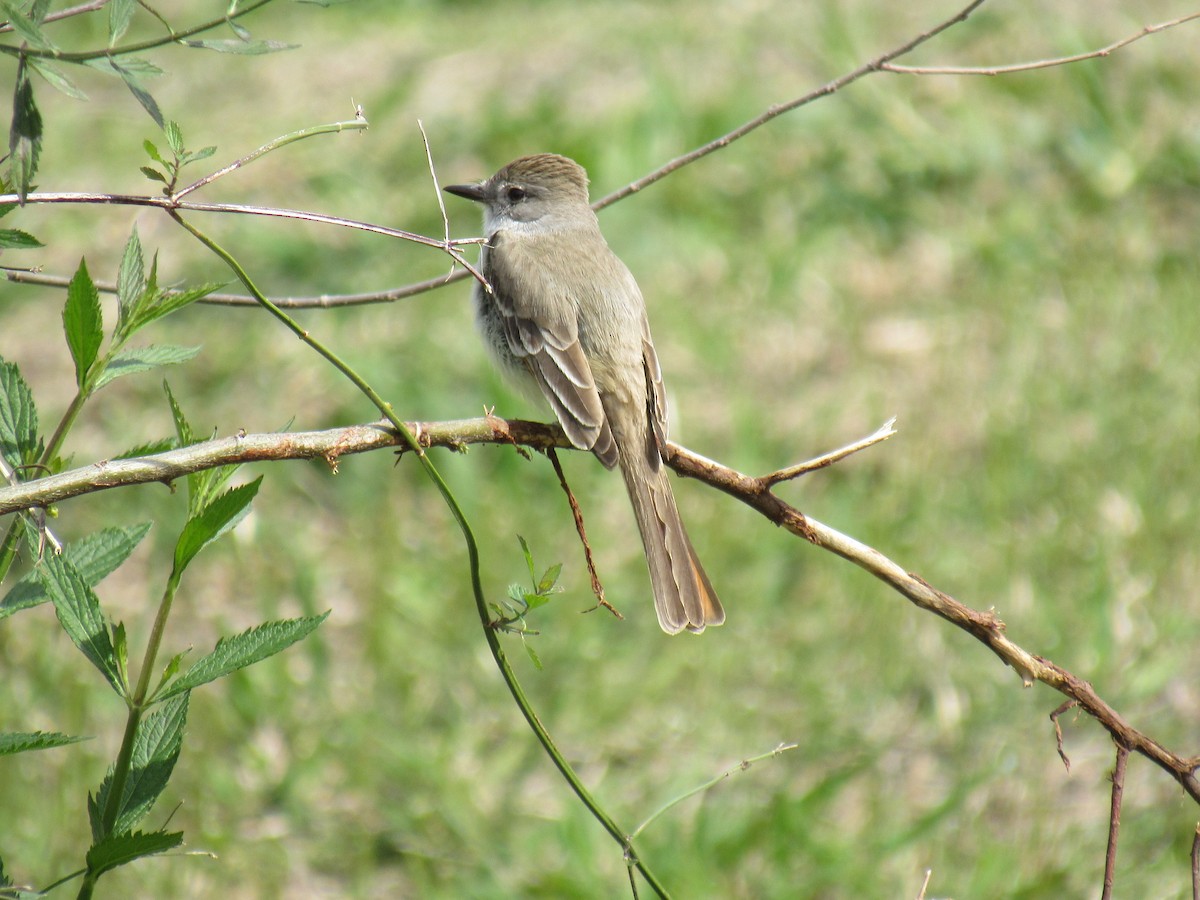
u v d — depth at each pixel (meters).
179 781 10.27
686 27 18.28
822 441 13.37
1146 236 15.32
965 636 11.54
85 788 9.95
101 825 4.25
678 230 15.27
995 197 15.79
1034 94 16.56
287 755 10.70
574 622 11.59
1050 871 9.61
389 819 10.32
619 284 8.66
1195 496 12.48
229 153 16.73
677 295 14.81
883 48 17.28
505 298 8.70
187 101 18.38
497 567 12.01
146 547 12.49
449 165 16.33
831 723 10.98
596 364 8.36
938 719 11.02
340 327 14.41
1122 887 9.55
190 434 4.86
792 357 14.28
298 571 12.23
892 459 13.11
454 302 14.55
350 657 11.66
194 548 4.21
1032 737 10.80
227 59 19.12
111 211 16.00
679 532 7.91
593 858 9.90
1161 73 16.88
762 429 13.39
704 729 10.97
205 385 14.00
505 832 10.28
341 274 15.06
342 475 13.00
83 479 4.55
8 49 4.46
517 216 9.32
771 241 15.26
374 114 17.14
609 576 12.01
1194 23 17.70
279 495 12.84
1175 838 9.82
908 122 16.19
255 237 15.23
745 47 17.56
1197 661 11.34
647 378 8.43
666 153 15.81
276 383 13.95
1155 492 12.54
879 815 10.27
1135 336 14.16
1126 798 10.31
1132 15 17.69
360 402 13.66
